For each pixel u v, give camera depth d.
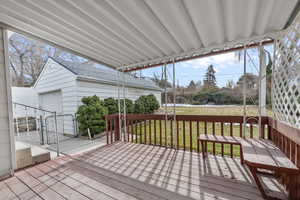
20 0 1.61
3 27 2.21
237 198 1.65
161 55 3.32
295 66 1.64
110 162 2.70
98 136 5.42
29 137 5.30
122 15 1.84
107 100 6.24
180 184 1.96
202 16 1.85
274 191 1.74
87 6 1.66
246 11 1.76
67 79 5.79
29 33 2.33
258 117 2.61
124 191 1.84
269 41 2.51
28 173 2.35
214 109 5.59
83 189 1.90
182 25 2.08
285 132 1.74
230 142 2.36
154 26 2.12
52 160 2.86
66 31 2.26
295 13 1.70
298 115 1.54
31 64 10.73
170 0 1.59
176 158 2.79
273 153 1.80
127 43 2.70
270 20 1.96
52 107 6.65
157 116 3.59
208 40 2.54
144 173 2.27
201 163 2.55
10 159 2.33
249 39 2.44
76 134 5.55
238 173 2.19
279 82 2.12
